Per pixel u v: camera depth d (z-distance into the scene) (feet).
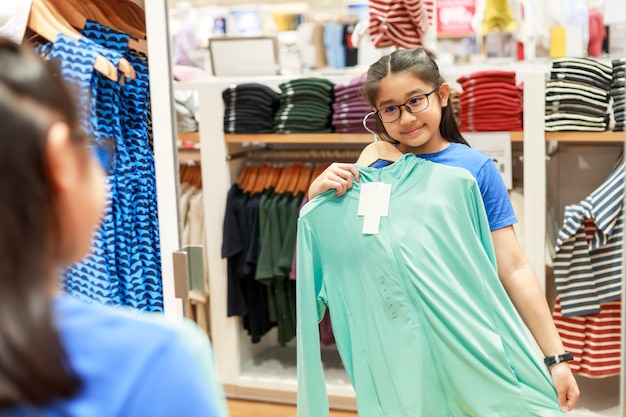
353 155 11.00
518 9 12.46
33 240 2.14
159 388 2.26
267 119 10.85
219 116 10.92
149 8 6.64
